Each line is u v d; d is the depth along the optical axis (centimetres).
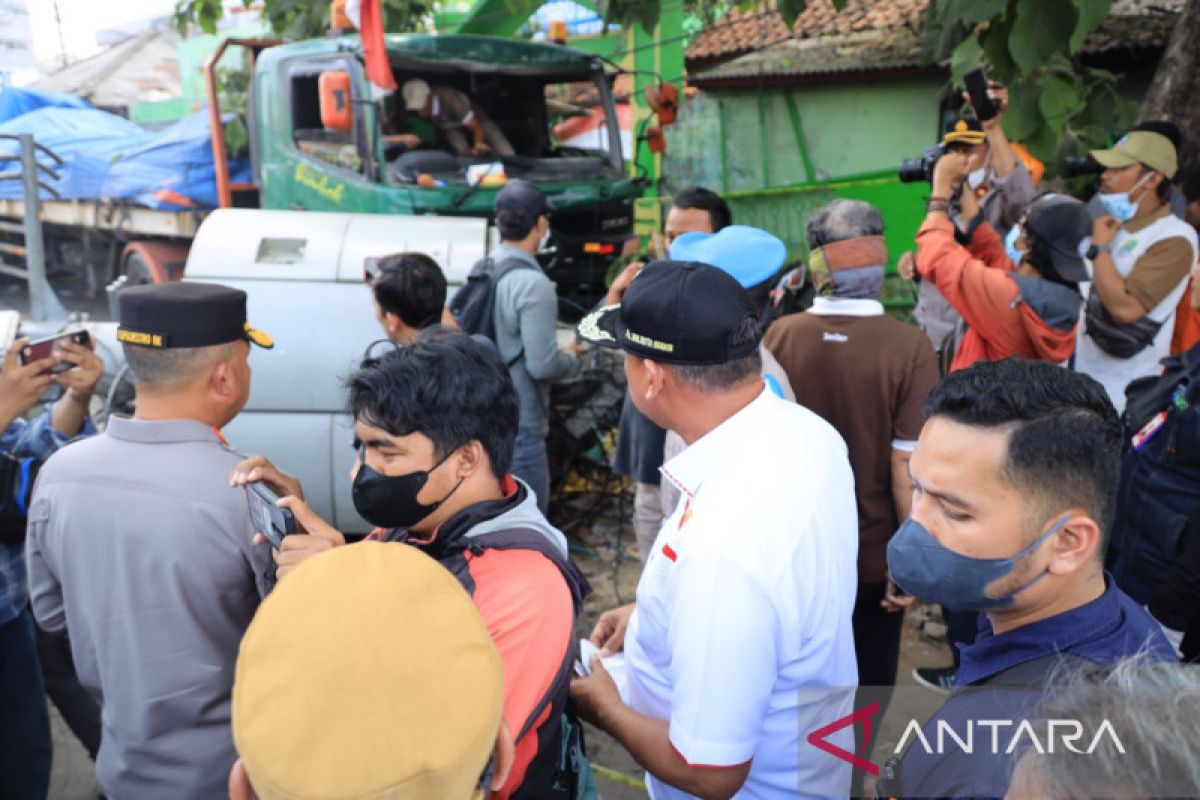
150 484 154
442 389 124
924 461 104
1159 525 210
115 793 160
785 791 132
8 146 815
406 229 372
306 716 75
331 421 347
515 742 113
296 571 85
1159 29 657
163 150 675
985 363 107
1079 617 99
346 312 348
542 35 866
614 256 568
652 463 268
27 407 197
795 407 142
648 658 140
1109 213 294
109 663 155
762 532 121
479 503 128
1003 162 336
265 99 605
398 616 80
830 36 885
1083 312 299
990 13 341
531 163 587
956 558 102
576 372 349
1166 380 215
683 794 141
